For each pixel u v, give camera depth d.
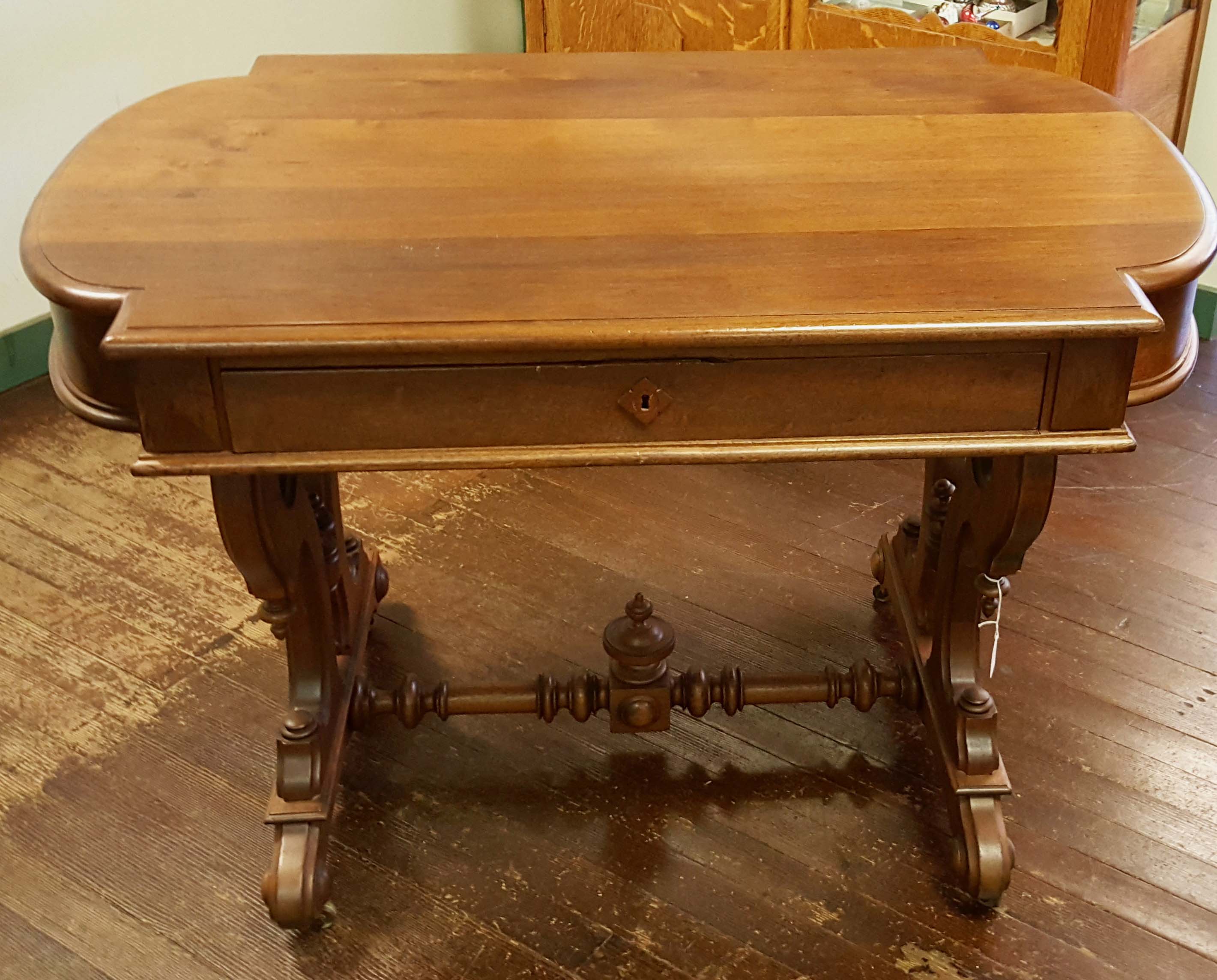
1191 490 2.58
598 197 1.47
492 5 3.83
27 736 2.04
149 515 2.55
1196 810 1.89
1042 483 1.44
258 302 1.26
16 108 2.77
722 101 1.73
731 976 1.67
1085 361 1.29
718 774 1.97
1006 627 2.23
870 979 1.66
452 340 1.21
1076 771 1.96
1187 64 2.79
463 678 2.15
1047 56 2.56
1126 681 2.12
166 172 1.52
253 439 1.31
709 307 1.25
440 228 1.40
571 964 1.68
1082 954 1.69
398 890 1.79
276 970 1.69
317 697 1.80
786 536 2.48
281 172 1.53
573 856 1.84
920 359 1.29
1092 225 1.39
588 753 2.01
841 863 1.82
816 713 2.08
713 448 1.33
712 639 2.23
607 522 2.52
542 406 1.30
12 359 2.95
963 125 1.64
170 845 1.86
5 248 2.85
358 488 2.62
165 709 2.09
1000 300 1.25
